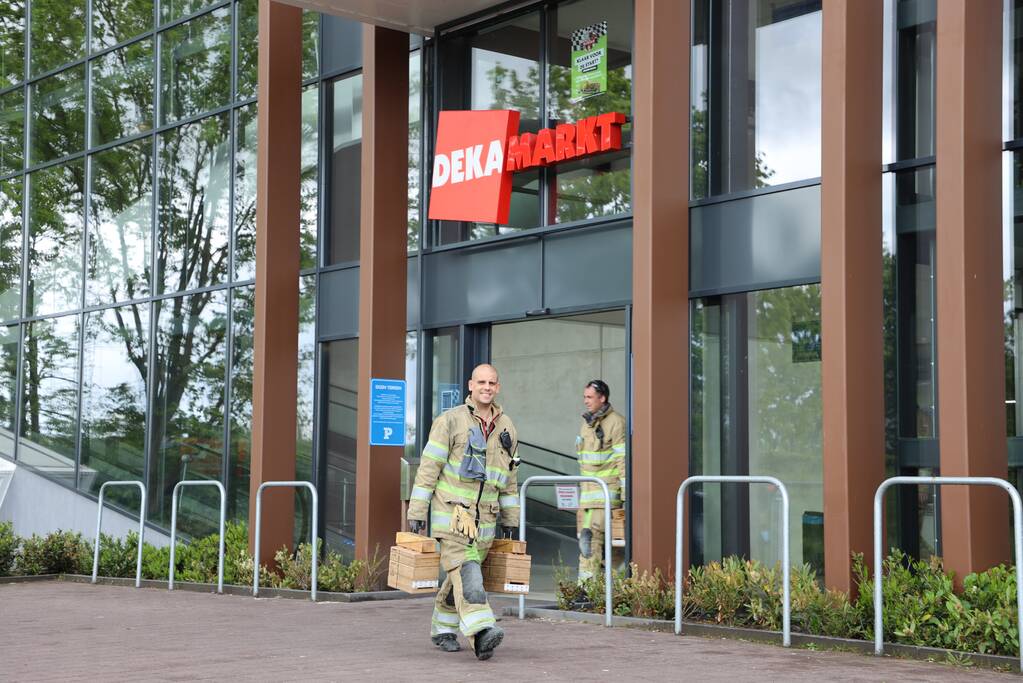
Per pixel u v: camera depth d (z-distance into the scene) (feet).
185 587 43.96
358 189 47.29
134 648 27.22
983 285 27.35
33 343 64.34
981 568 26.40
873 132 30.01
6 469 63.46
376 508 40.73
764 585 29.14
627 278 37.11
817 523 32.63
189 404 53.88
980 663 23.77
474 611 24.47
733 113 35.65
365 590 39.81
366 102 42.39
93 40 62.18
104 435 58.70
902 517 30.40
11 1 67.82
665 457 33.17
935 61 31.07
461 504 24.70
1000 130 28.14
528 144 39.83
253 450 43.65
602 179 38.34
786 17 34.68
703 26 36.50
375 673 22.99
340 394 47.16
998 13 28.32
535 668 23.58
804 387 33.09
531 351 42.75
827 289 29.35
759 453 34.04
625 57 38.40
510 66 41.91
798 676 22.43
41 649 27.25
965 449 26.61
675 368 33.65
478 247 41.93
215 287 52.95
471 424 25.04
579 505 37.78
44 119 65.21
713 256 35.06
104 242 60.23
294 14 44.96
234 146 52.70
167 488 54.60
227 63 53.83
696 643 27.48
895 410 30.81
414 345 43.80
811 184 32.96
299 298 46.44
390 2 40.60
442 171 42.27
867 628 26.94
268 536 43.01
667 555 32.89
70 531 52.24
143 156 58.18
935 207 30.68
